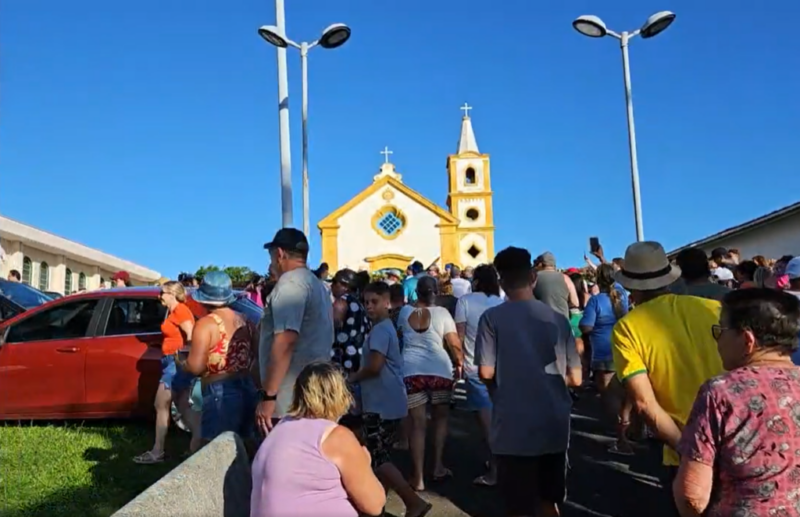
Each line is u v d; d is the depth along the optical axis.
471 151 49.38
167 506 3.05
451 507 5.75
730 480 2.58
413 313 6.59
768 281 7.08
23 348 8.34
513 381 4.17
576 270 11.27
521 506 4.11
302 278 4.54
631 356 3.34
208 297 5.23
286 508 3.33
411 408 6.29
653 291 3.56
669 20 15.79
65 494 5.71
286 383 4.47
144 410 8.07
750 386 2.59
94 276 32.06
